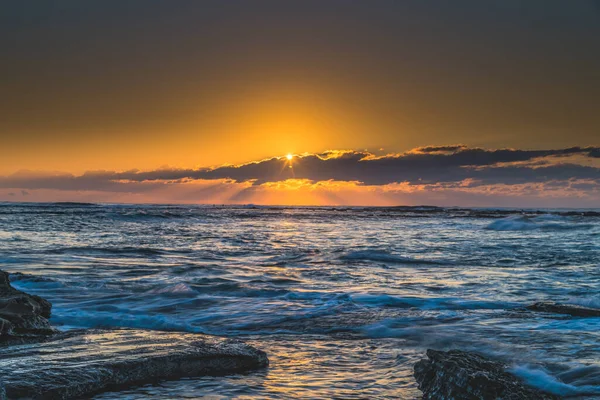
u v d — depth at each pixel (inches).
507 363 280.2
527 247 1179.9
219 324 398.6
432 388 240.5
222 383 254.2
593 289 584.4
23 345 294.7
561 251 1077.1
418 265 820.0
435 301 494.6
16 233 1358.3
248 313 434.6
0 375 235.3
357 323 398.0
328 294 528.7
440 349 320.8
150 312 434.9
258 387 249.1
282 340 350.6
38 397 221.0
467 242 1338.6
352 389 248.4
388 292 550.0
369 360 300.4
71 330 342.0
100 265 743.1
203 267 727.7
